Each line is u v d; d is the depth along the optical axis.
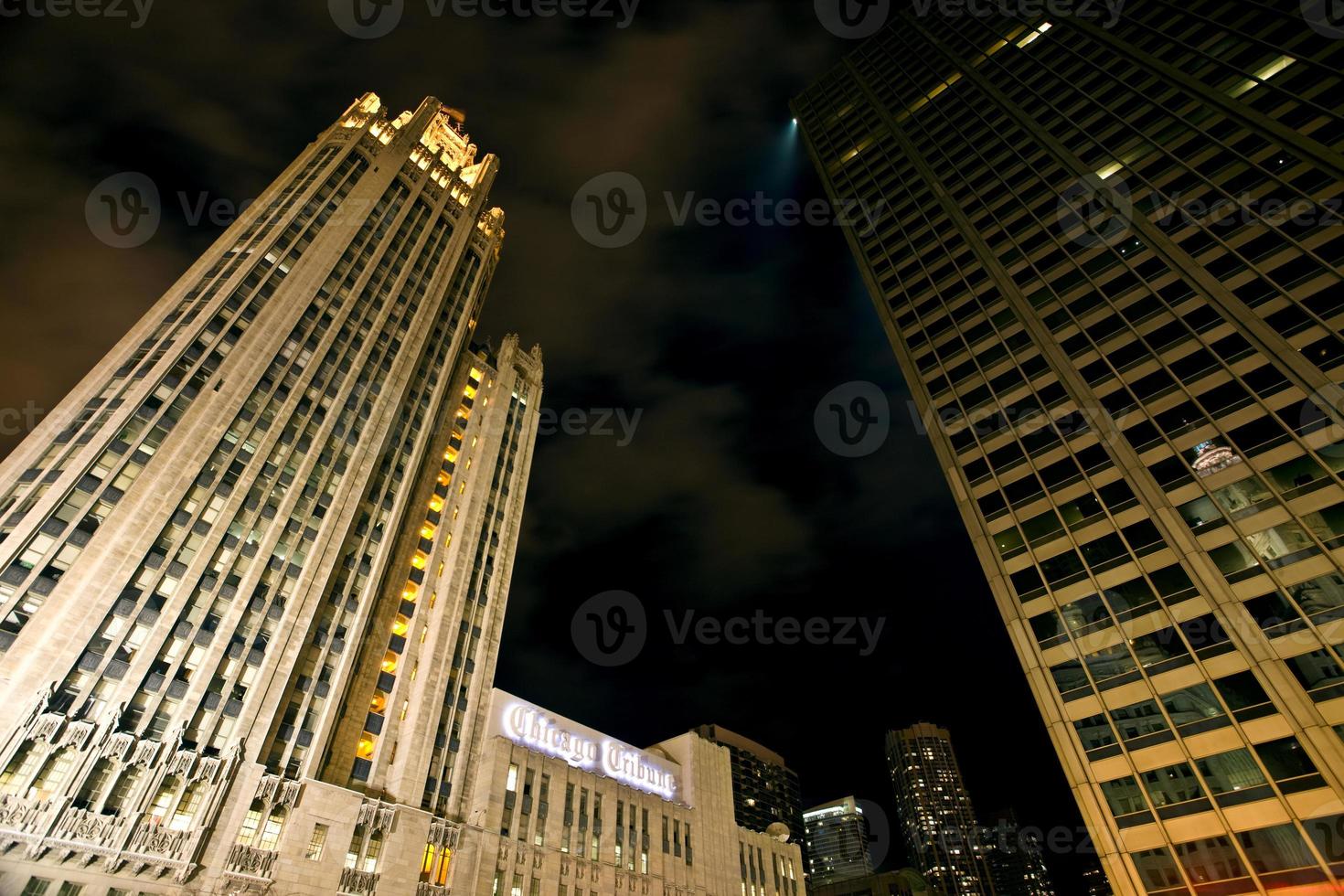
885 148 99.19
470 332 118.81
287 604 68.56
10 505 58.16
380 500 84.62
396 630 81.06
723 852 101.56
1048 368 60.59
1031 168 77.44
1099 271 63.06
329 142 112.62
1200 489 47.47
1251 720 39.56
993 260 72.12
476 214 127.75
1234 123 63.50
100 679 54.19
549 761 85.88
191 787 55.91
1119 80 77.56
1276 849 36.31
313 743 65.94
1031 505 54.97
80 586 56.12
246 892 55.03
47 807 48.12
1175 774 40.81
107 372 71.44
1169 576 46.03
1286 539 42.81
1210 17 74.38
